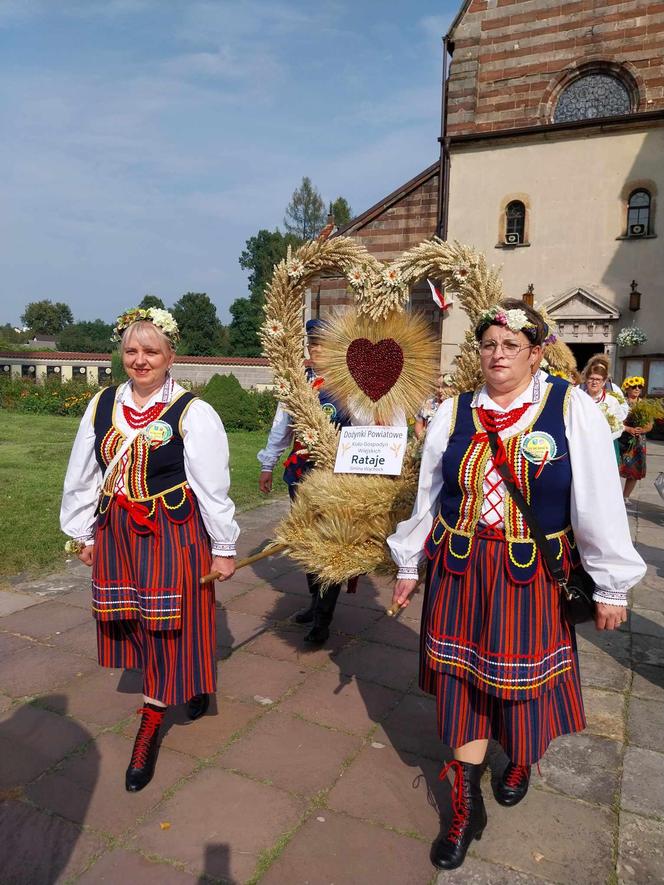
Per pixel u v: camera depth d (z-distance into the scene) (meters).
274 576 5.03
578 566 2.13
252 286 66.06
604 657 3.72
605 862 2.18
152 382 2.46
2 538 5.68
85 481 2.60
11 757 2.68
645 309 16.23
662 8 16.33
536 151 16.89
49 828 2.29
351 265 3.21
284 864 2.15
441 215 17.78
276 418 3.97
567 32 17.09
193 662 2.55
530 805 2.45
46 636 3.83
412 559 2.33
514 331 2.05
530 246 17.03
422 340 3.12
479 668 2.05
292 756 2.72
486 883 2.08
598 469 1.97
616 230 16.41
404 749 2.80
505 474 2.03
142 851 2.19
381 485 2.97
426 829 2.32
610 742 2.87
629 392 7.72
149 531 2.44
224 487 2.51
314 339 3.48
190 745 2.78
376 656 3.67
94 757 2.69
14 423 17.36
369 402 3.22
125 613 2.51
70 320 116.19
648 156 16.08
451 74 18.00
